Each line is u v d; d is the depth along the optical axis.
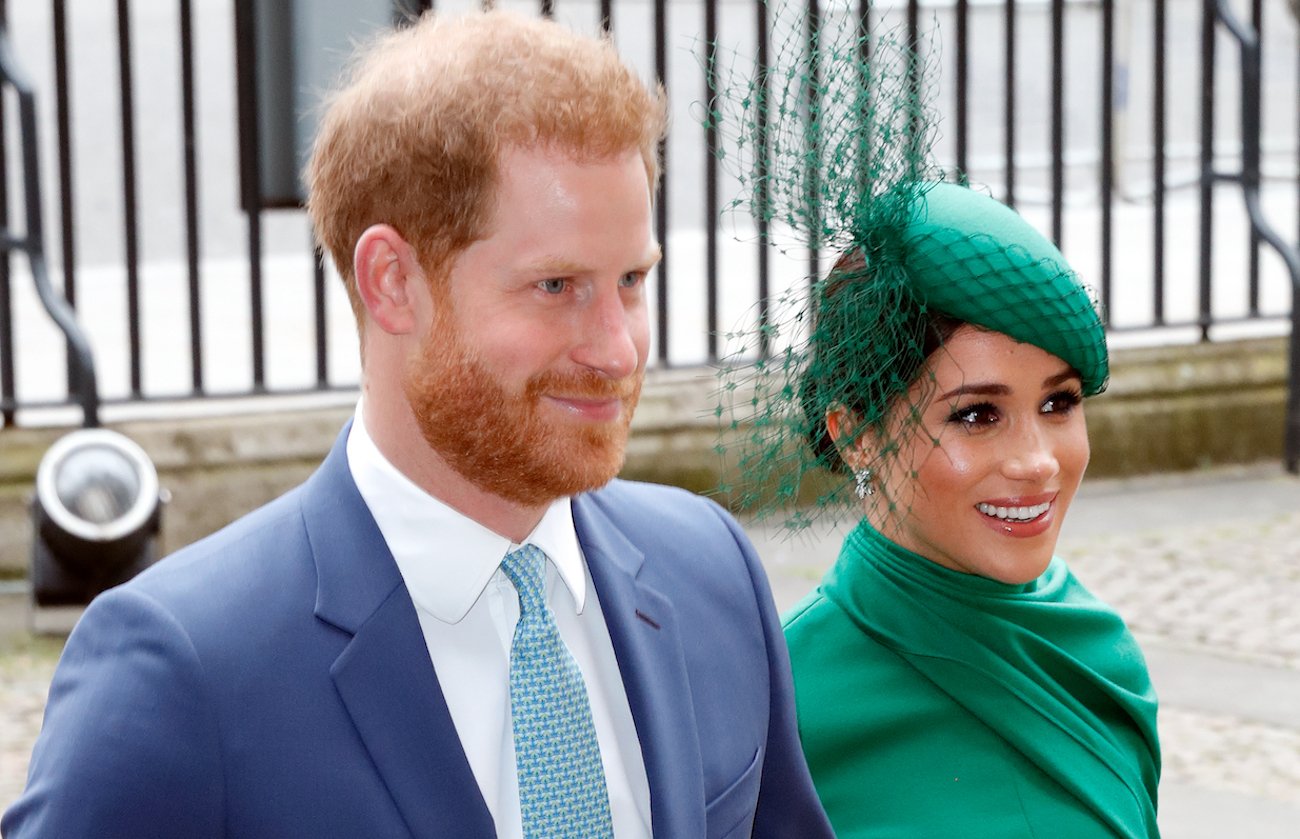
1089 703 2.87
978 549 2.72
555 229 1.83
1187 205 14.25
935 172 2.83
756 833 2.27
